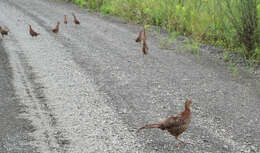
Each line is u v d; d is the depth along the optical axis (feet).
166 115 65.98
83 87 80.69
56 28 136.67
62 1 221.66
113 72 91.04
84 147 54.80
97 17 171.94
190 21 137.49
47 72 90.84
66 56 105.40
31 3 215.92
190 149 53.98
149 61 100.83
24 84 82.28
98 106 70.33
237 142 56.03
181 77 87.04
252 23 102.47
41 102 72.38
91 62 99.71
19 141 56.65
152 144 55.57
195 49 112.98
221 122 62.80
